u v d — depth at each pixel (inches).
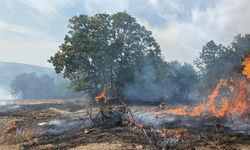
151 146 777.6
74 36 2164.1
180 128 987.9
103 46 2206.0
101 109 1096.2
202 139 856.3
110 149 762.2
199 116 1195.3
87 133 979.9
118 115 1065.5
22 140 987.3
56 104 2294.5
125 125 1042.1
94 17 2258.9
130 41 2333.9
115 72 2300.7
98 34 2246.6
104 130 989.8
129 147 771.4
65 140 927.0
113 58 2246.6
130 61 2354.8
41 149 842.2
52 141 931.3
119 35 2347.4
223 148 767.7
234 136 892.0
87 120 1202.0
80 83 2149.4
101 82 2213.3
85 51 2124.8
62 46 2172.7
